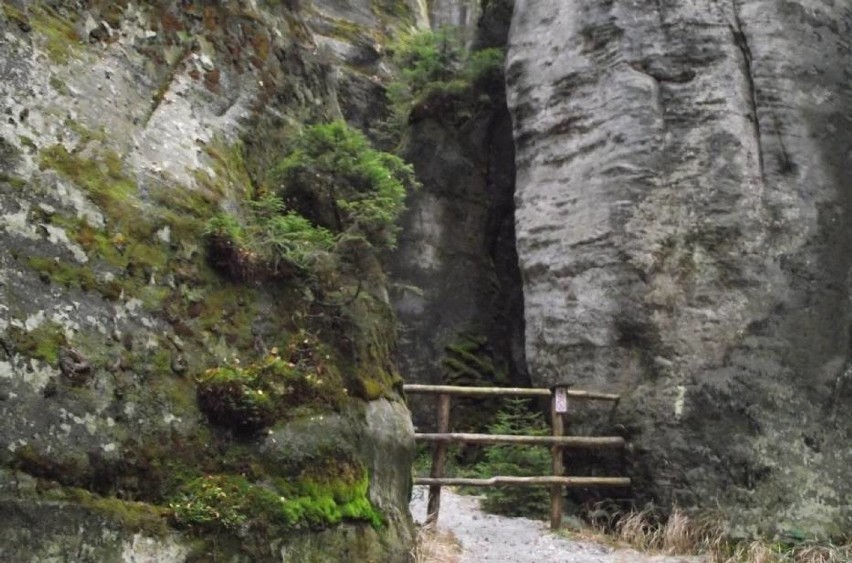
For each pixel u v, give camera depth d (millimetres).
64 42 4113
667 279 8391
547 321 9008
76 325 3631
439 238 11672
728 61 8812
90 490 3453
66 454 3383
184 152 4656
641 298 8414
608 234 8688
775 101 8688
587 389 8562
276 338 4723
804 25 9031
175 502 3756
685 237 8438
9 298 3391
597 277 8688
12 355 3322
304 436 4453
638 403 8172
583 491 8344
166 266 4223
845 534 7613
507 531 7551
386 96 13859
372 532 4750
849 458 7945
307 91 6293
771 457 7762
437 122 12203
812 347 8141
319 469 4445
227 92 5266
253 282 4734
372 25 15852
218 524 3803
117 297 3883
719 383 7984
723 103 8680
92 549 3328
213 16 5371
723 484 7719
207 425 4090
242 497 3971
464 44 14078
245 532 3893
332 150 5574
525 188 9633
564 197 9188
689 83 8852
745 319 8117
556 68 9641
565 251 9000
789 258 8297
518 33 10258
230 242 4582
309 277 5082
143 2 4773
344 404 4871
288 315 4879
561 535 7516
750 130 8625
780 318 8148
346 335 5188
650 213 8578
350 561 4469
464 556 6609
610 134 8930
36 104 3809
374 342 5480
